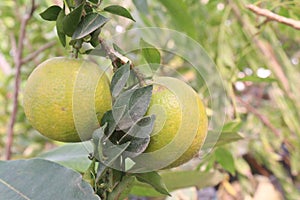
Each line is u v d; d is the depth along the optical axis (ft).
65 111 1.43
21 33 3.32
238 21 3.39
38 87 1.45
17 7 4.10
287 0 2.68
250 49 3.42
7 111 4.58
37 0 3.38
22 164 1.51
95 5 1.54
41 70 1.47
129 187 1.60
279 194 4.19
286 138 3.92
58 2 2.42
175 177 2.47
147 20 2.97
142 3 2.51
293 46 4.42
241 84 4.30
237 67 3.41
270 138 4.01
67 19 1.48
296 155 3.82
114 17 2.04
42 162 1.51
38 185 1.46
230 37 3.61
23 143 4.45
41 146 4.37
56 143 4.13
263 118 3.80
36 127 1.47
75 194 1.42
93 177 1.47
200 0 3.61
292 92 3.40
